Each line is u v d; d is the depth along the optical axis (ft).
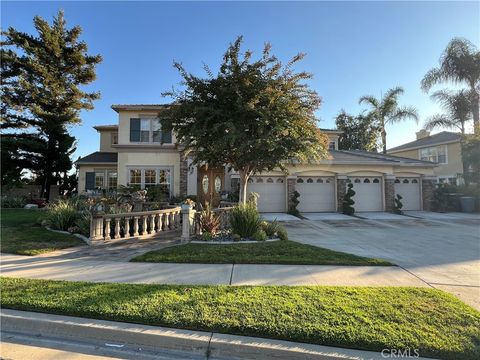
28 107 72.33
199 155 36.83
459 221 52.29
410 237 35.96
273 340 11.71
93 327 12.76
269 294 15.79
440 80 81.20
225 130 31.68
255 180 65.16
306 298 15.20
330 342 11.41
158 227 35.83
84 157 81.46
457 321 12.73
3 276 19.44
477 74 77.41
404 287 17.19
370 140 119.75
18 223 41.16
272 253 25.26
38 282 17.89
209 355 11.59
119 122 69.36
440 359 10.62
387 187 67.67
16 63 70.95
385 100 99.55
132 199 51.29
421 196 70.85
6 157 72.69
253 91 31.32
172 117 33.50
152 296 15.44
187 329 12.55
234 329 12.28
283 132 30.30
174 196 67.15
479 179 71.20
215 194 67.26
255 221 32.32
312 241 33.06
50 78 71.82
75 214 37.19
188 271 20.70
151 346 12.14
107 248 28.14
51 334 13.14
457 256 25.72
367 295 15.66
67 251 27.04
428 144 98.32
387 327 12.19
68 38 77.36
